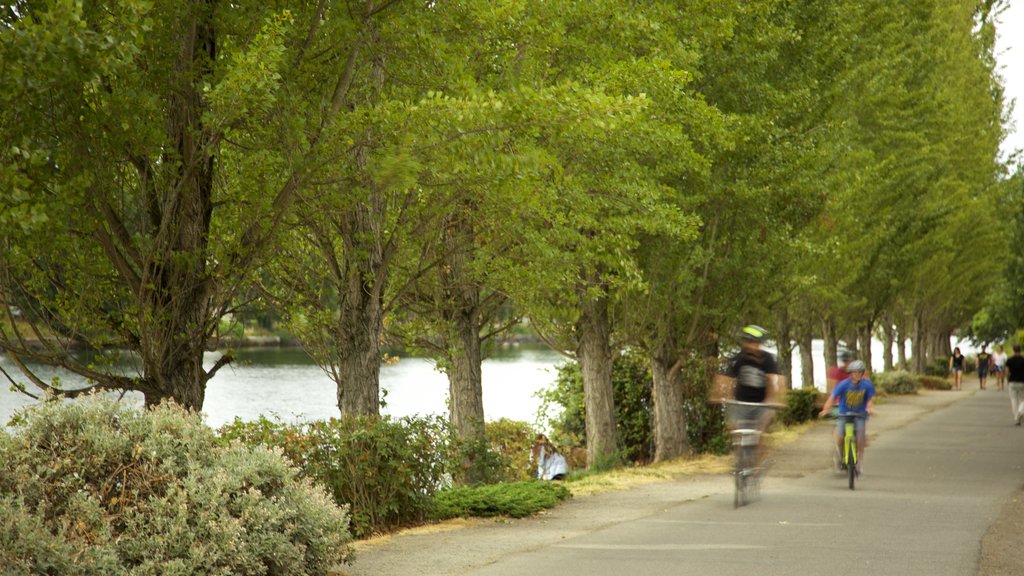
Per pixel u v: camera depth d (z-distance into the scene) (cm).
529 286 1673
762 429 1454
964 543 1088
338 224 1438
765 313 2869
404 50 1191
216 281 1183
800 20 2317
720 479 1942
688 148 1627
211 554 779
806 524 1247
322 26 1148
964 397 5047
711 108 1647
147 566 755
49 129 995
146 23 829
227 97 1005
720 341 2812
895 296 5134
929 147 3906
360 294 1501
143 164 1116
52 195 997
